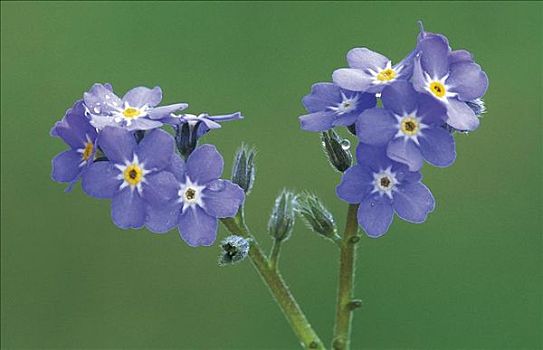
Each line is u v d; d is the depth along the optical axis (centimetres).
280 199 17
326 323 28
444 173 30
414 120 16
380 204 17
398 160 16
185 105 17
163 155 17
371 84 17
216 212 17
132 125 17
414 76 16
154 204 17
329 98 17
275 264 17
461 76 17
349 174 17
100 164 17
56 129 17
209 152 17
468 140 31
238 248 17
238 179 17
